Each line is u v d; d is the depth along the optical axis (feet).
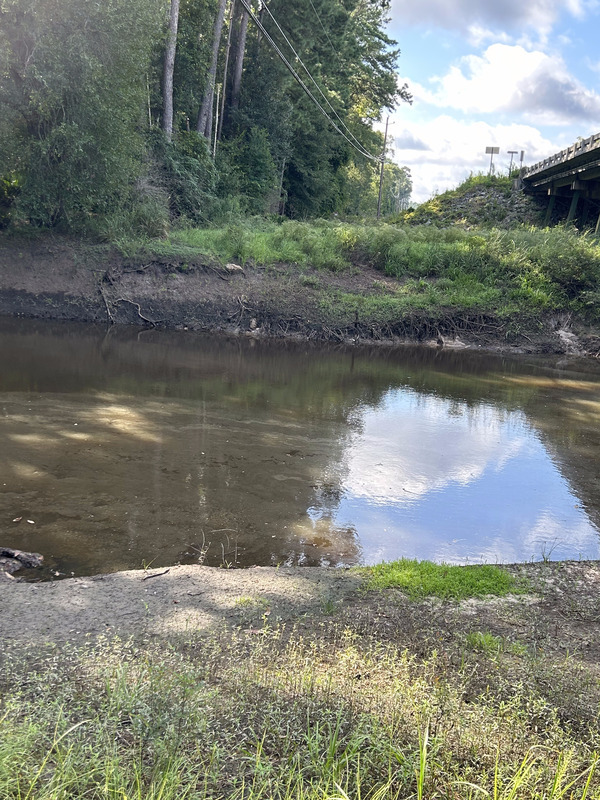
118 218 73.67
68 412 37.04
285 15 106.73
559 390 53.98
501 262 83.30
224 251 77.66
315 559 21.95
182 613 16.96
